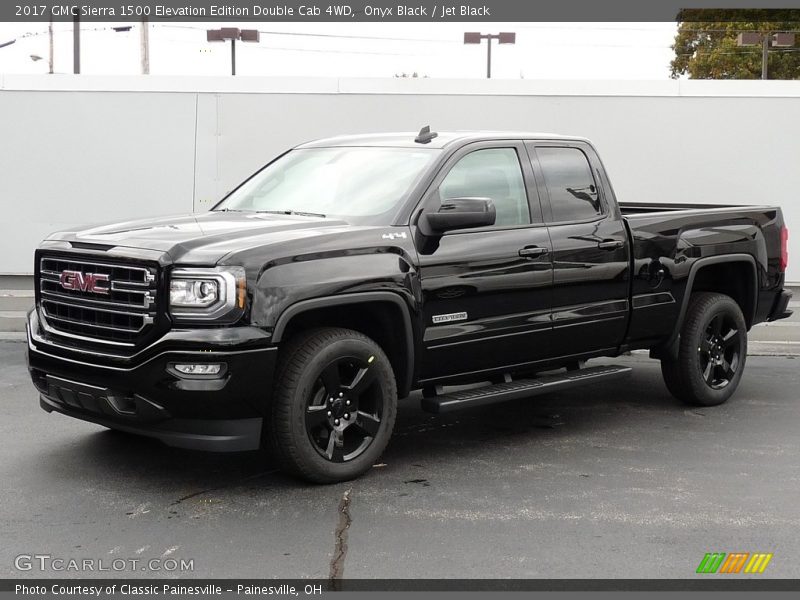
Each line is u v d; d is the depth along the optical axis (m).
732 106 13.91
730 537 4.63
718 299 7.40
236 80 13.94
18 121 13.99
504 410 7.36
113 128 14.02
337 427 5.36
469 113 13.95
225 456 5.96
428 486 5.40
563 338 6.38
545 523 4.80
